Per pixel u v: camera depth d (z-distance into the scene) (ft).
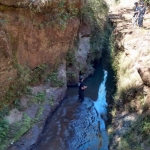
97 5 58.34
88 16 48.14
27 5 30.96
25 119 28.43
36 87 34.81
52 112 33.30
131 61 38.14
